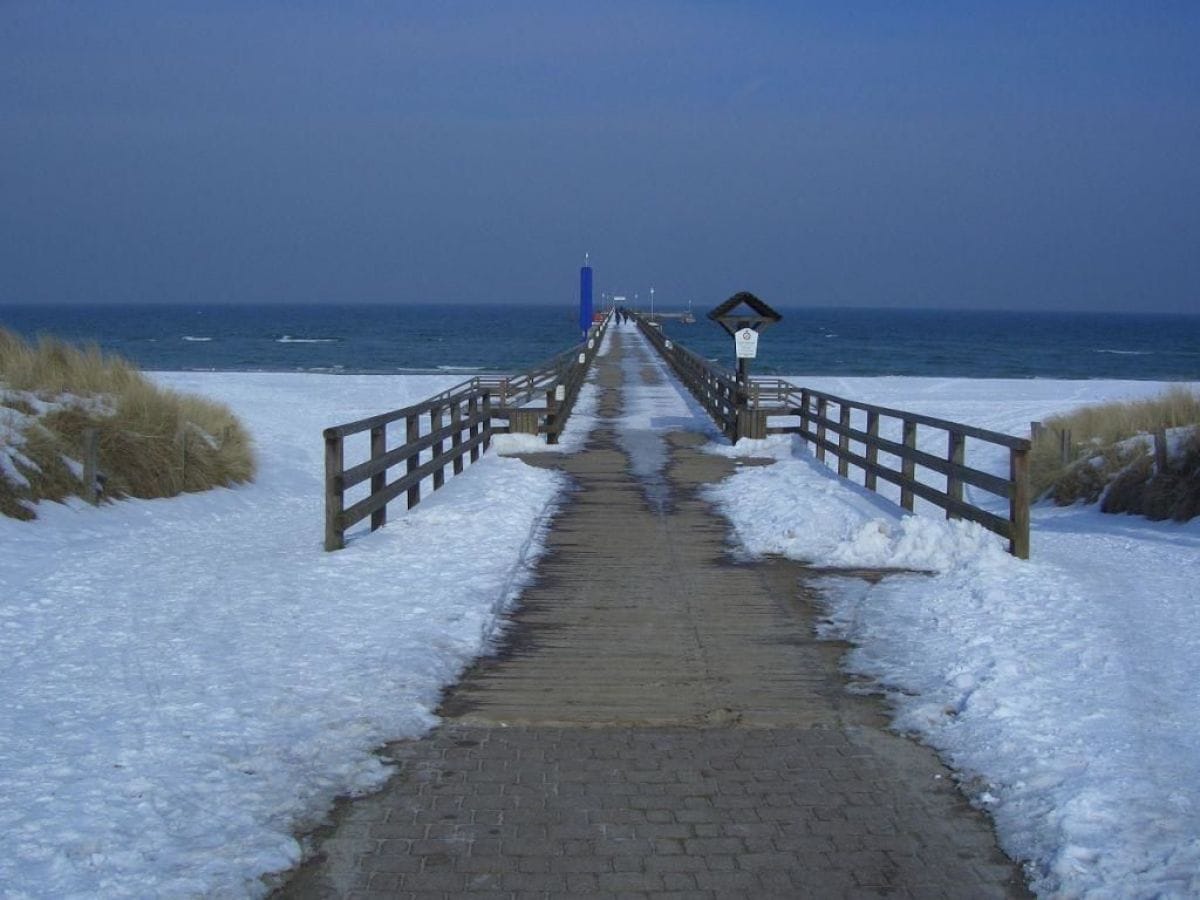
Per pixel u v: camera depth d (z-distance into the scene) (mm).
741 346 19875
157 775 5113
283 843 4539
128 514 13102
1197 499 13633
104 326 123438
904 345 93875
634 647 7531
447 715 6176
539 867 4445
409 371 53500
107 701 6125
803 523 11414
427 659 6992
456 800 5055
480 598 8641
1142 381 44188
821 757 5590
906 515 11484
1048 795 4941
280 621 7883
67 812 4695
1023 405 31875
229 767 5262
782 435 19969
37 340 16172
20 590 8828
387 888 4270
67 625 7746
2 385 14492
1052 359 72688
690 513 13016
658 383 36188
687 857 4535
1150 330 154375
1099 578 9328
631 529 11945
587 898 4207
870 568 9867
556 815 4914
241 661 6895
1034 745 5477
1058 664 6754
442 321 167250
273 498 16281
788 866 4465
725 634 7844
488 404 19391
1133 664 6723
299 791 5059
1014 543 9672
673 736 5883
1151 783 4988
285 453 20156
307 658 6965
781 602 8742
